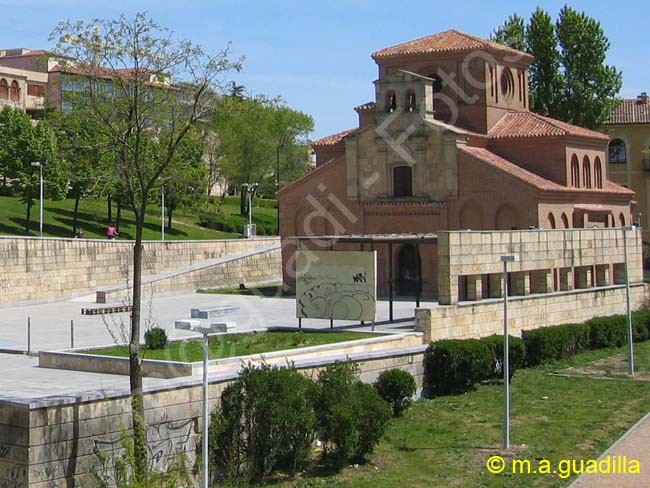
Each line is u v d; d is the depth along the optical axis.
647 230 84.12
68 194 76.25
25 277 54.19
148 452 21.02
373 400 23.91
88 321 46.81
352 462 23.59
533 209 51.12
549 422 27.52
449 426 27.23
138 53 22.11
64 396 19.98
